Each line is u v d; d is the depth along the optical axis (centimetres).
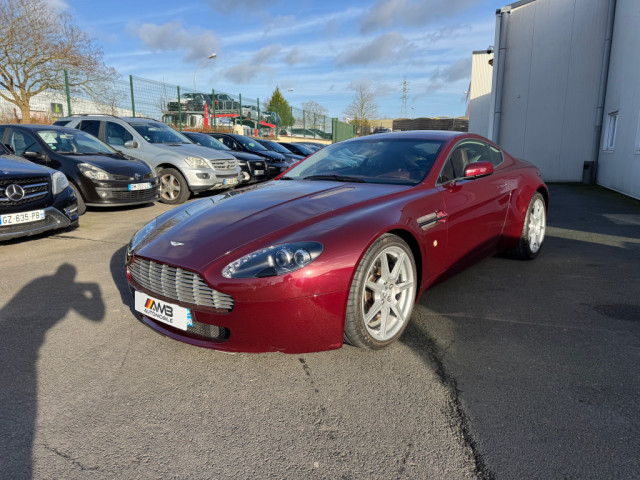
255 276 204
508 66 1288
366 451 167
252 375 222
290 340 211
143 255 240
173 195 819
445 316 292
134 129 857
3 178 434
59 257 435
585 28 1173
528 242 405
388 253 242
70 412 192
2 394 204
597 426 178
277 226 231
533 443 169
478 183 332
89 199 648
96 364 232
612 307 305
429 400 199
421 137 352
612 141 1116
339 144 390
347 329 223
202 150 848
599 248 473
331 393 205
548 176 1280
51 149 668
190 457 164
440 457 163
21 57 1875
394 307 248
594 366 225
